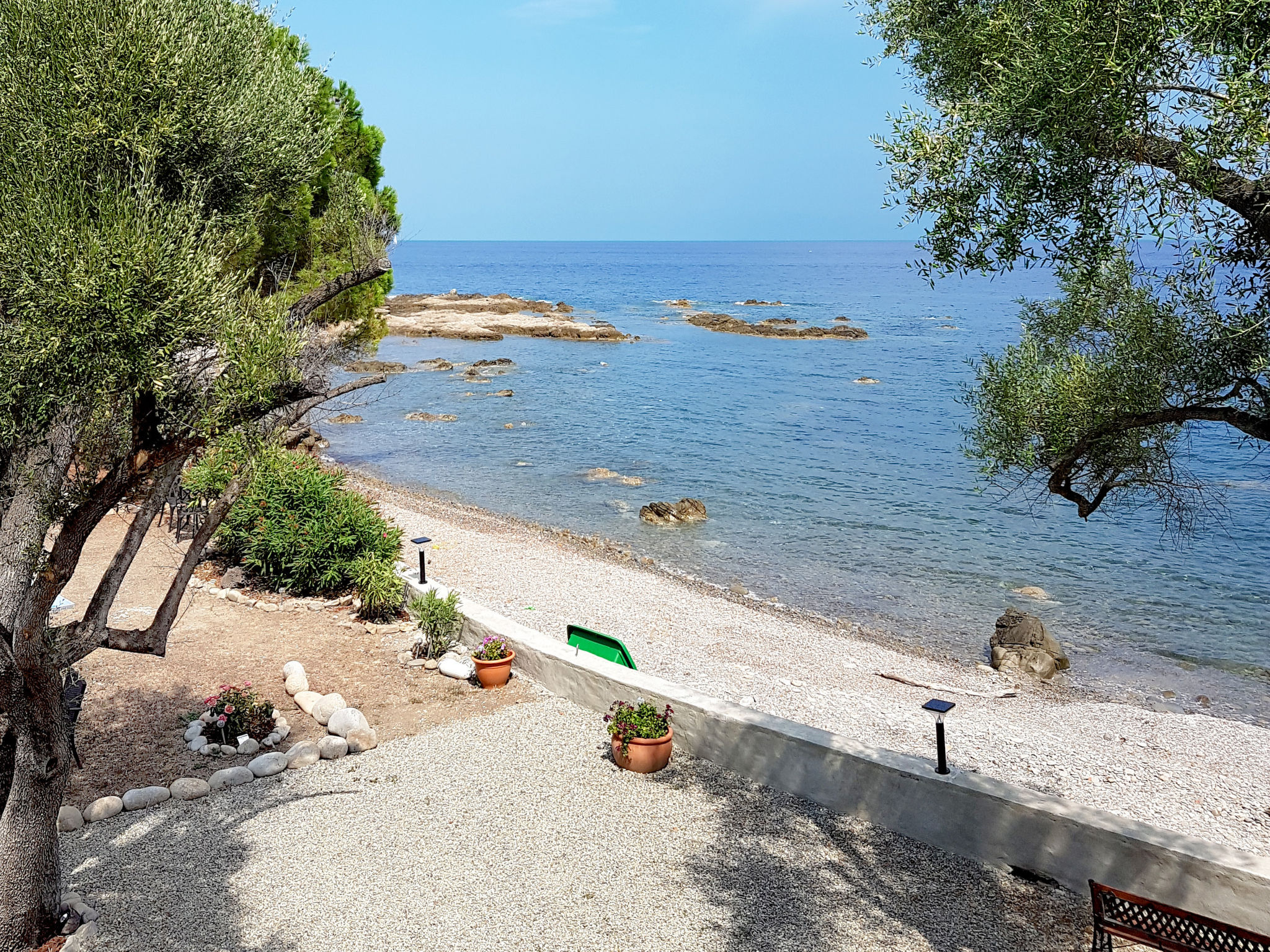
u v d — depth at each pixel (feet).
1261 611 68.49
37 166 19.63
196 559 23.58
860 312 350.02
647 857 27.71
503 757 34.45
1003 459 32.30
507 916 24.72
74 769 32.65
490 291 479.00
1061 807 26.30
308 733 36.50
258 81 24.57
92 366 17.88
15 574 22.27
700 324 288.92
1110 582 74.95
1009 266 23.18
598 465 115.96
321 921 24.41
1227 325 25.29
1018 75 21.50
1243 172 19.42
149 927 24.07
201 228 22.74
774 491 103.50
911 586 73.36
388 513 86.63
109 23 21.01
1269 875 22.70
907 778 28.94
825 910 25.11
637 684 36.81
